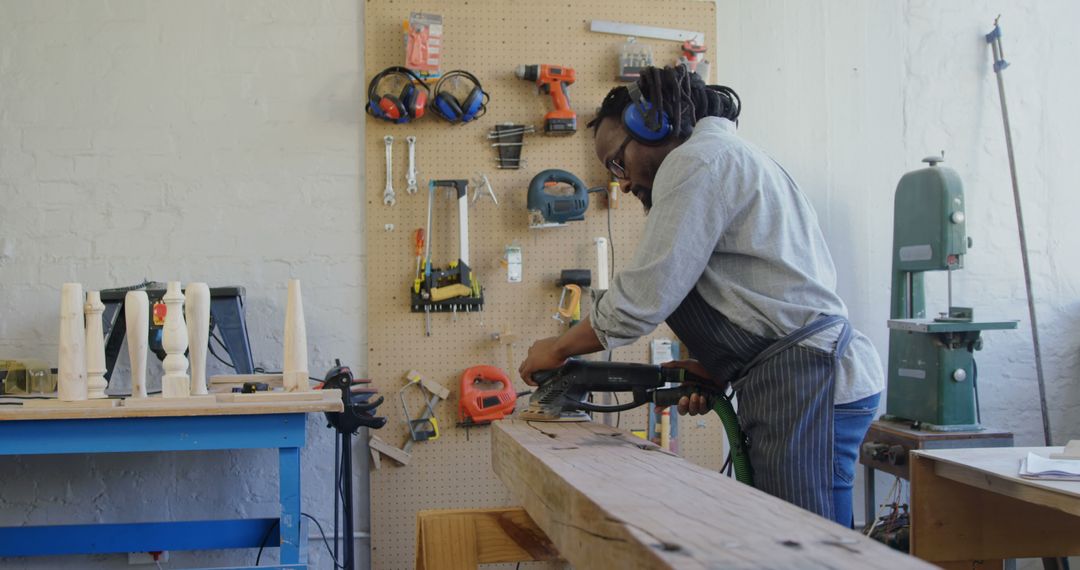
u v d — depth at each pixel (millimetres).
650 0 2994
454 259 2891
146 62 2838
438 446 2869
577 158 2943
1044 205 3203
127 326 2129
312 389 2371
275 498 2877
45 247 2795
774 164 1539
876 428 2680
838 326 1439
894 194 3055
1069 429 3182
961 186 2645
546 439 1412
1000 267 3164
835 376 1429
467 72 2854
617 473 1077
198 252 2842
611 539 816
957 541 1938
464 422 2859
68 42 2816
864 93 3115
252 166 2861
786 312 1436
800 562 657
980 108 3162
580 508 944
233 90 2863
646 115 1609
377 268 2859
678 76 1614
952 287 3154
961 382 2578
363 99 2891
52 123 2805
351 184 2891
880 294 3109
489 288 2902
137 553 2803
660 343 2975
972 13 3166
